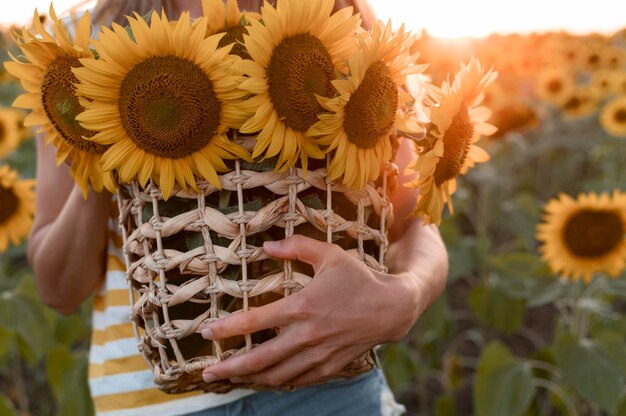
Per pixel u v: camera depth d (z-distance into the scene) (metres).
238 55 0.79
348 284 0.83
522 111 3.40
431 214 0.92
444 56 3.21
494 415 2.24
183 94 0.76
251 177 0.80
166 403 1.08
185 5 1.03
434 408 3.25
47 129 0.85
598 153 5.00
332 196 0.87
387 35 0.80
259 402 1.09
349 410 1.14
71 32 1.04
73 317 2.58
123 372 1.09
